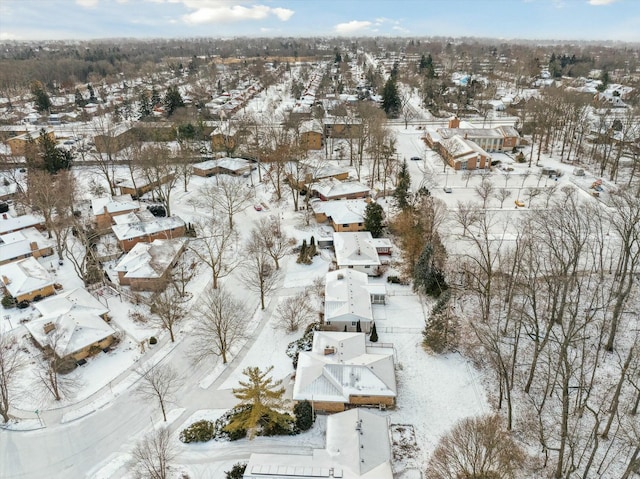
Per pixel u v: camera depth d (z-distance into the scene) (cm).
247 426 4466
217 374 5512
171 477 4272
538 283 6538
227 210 9662
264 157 12394
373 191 10350
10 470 4428
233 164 11700
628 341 5628
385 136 11562
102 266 7988
